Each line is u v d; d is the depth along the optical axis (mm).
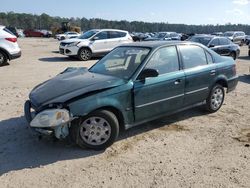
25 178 4035
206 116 6531
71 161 4488
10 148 4906
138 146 5000
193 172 4180
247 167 4340
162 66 5551
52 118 4383
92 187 3826
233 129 5793
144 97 5172
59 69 13297
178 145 5047
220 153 4766
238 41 35531
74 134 4680
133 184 3891
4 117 6352
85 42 17047
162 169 4262
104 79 5094
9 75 11500
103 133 4805
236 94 8633
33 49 25688
